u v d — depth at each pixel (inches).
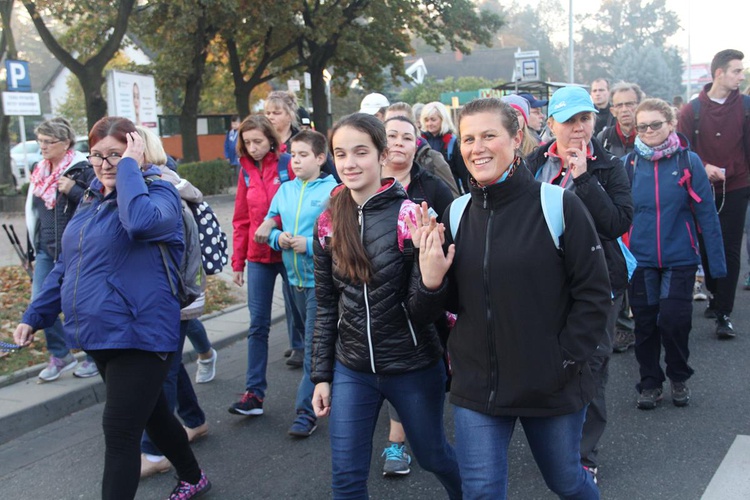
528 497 150.0
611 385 216.2
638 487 152.9
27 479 170.2
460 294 104.8
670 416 189.8
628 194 144.1
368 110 240.2
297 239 177.0
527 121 191.0
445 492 153.9
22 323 133.5
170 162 179.5
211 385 231.6
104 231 126.4
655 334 193.5
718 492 148.9
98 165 129.3
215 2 796.0
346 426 117.5
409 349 116.4
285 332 294.7
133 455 125.8
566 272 101.3
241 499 155.1
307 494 156.6
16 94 658.2
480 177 102.0
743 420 184.5
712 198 186.2
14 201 693.9
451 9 1115.3
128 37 1082.7
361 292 116.5
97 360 130.5
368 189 118.6
